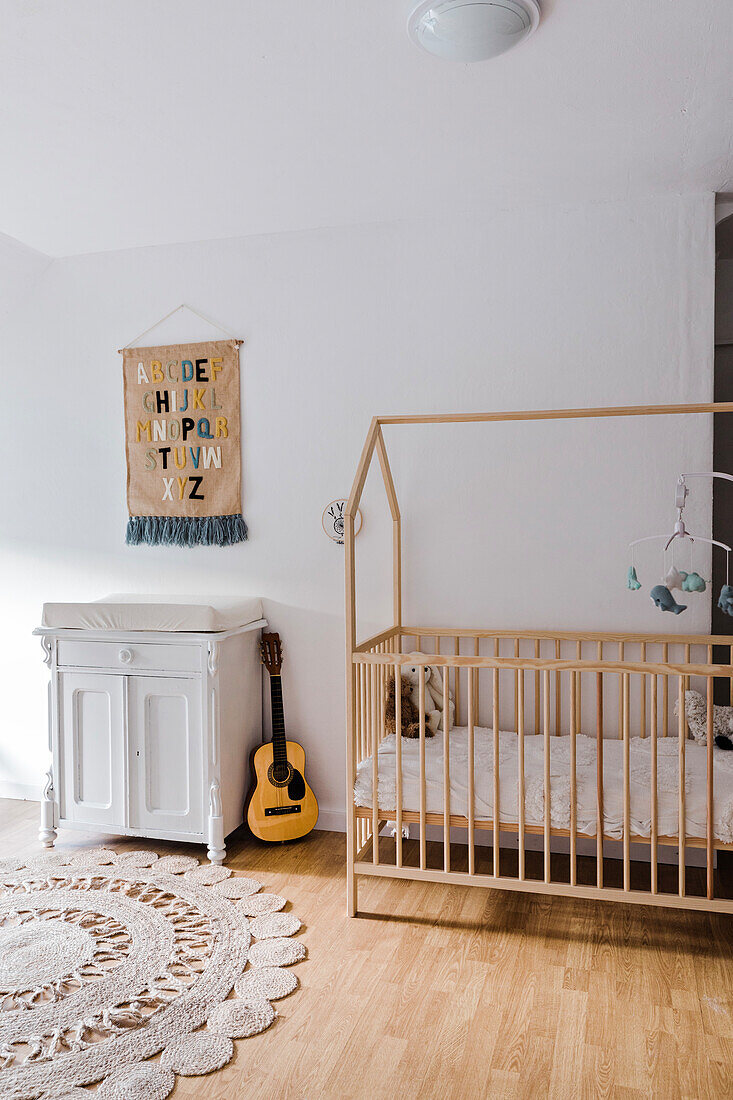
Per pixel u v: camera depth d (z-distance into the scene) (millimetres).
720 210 3107
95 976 2314
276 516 3537
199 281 3619
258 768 3320
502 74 2193
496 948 2486
